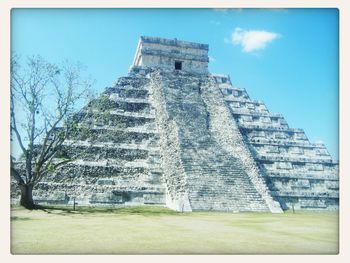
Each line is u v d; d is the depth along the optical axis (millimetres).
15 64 27312
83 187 33531
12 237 17703
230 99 45844
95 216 25344
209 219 24719
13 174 29172
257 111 45625
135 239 17328
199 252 15531
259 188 33781
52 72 30047
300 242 17438
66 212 27469
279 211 32156
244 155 36906
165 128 38406
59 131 34938
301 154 42500
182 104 40906
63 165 34531
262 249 16141
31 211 27641
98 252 15438
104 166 35219
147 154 37094
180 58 45875
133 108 40812
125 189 33875
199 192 31484
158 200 33906
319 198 38844
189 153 35094
